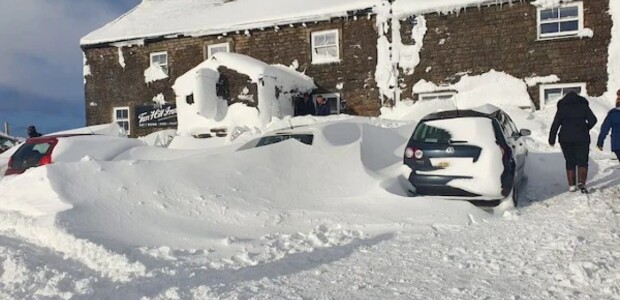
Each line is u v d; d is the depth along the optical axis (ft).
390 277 14.17
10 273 14.20
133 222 18.88
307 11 60.75
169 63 68.90
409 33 56.39
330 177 24.52
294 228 19.84
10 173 29.73
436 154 23.86
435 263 15.42
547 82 51.26
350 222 20.38
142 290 12.98
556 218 20.70
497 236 18.35
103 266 14.99
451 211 21.42
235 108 56.85
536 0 51.26
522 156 29.04
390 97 57.26
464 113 24.86
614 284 12.91
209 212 20.61
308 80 60.90
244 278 14.10
